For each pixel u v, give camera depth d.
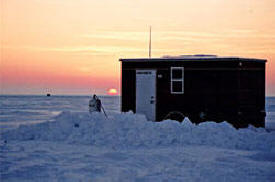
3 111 47.19
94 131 14.95
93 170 9.43
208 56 19.64
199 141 14.30
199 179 8.66
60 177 8.70
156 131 15.04
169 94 18.12
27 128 15.55
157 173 9.23
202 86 17.64
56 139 14.59
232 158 11.29
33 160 10.57
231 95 17.19
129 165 10.11
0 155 11.21
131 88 18.78
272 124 23.48
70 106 69.06
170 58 18.14
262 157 11.56
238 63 17.09
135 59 18.66
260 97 18.48
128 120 16.38
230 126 15.75
